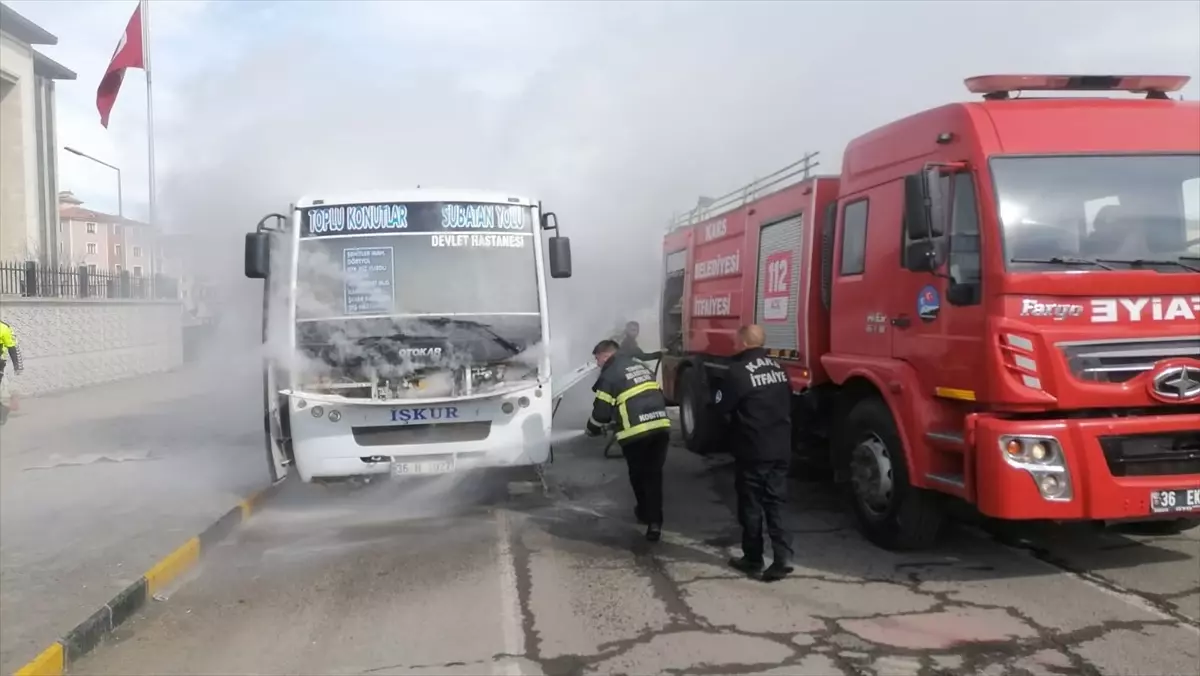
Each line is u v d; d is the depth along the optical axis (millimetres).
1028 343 4961
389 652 4645
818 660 4383
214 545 6809
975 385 5164
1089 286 5012
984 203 5184
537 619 5051
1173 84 5918
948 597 5250
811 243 7371
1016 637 4605
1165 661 4250
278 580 5965
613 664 4395
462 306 7289
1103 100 5598
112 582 5543
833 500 7934
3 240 20062
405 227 7367
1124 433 4938
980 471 5027
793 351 7703
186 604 5555
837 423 6980
